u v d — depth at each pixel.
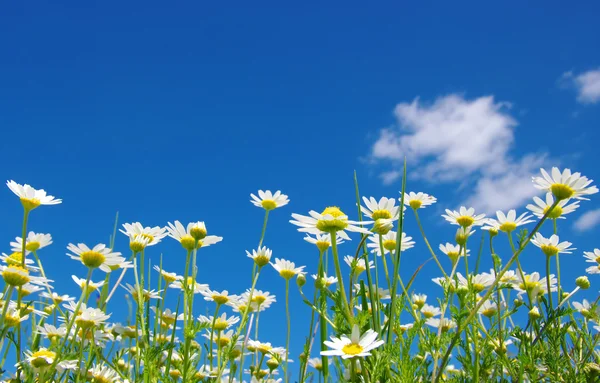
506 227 0.50
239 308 0.57
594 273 0.56
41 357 0.43
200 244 0.49
